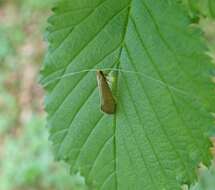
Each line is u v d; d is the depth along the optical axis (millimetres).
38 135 446
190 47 136
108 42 140
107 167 145
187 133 139
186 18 136
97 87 143
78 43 141
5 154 448
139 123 141
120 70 140
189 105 138
